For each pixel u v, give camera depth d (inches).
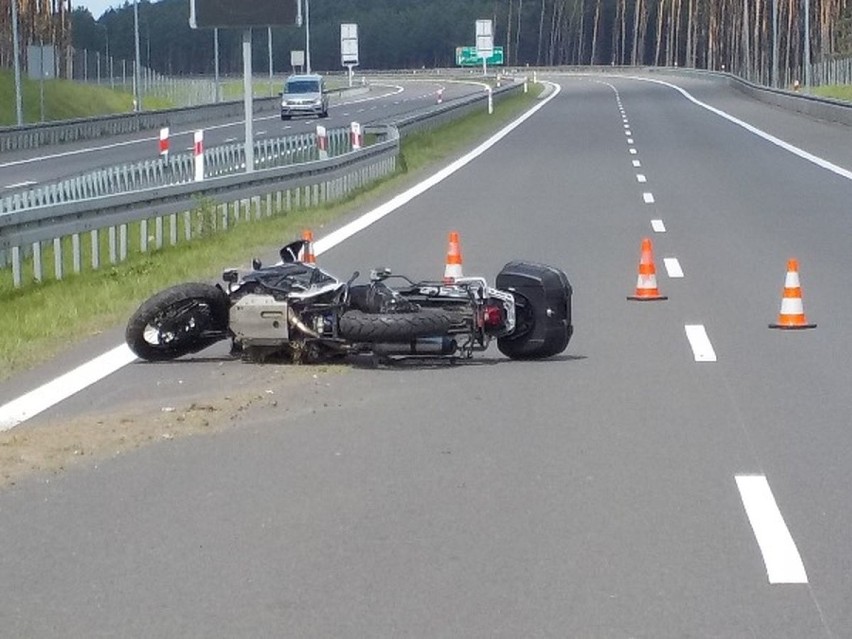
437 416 405.7
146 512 311.6
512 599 252.1
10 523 304.8
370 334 469.4
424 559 275.3
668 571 266.5
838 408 410.0
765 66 5880.9
